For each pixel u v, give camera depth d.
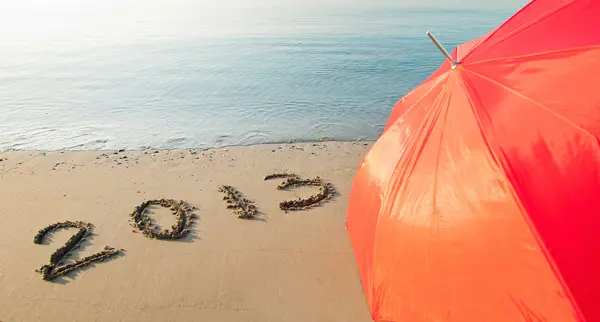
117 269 5.08
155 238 5.67
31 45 22.22
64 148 9.05
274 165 7.92
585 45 3.44
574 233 2.79
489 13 34.66
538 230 2.90
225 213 6.28
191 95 12.75
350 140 9.27
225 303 4.52
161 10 47.16
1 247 5.52
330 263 5.14
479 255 3.15
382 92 12.77
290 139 9.34
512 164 3.21
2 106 11.98
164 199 6.66
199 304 4.52
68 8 52.12
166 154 8.55
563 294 2.73
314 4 50.88
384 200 4.00
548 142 3.14
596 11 3.68
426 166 3.78
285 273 4.97
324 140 9.29
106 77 15.09
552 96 3.33
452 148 3.66
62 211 6.39
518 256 2.96
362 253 4.27
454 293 3.26
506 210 3.09
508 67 3.87
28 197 6.82
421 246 3.51
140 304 4.54
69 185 7.23
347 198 6.66
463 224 3.30
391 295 3.70
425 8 40.47
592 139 2.96
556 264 2.79
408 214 3.69
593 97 3.14
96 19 36.72
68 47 21.47
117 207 6.47
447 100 4.07
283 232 5.78
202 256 5.30
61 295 4.68
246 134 9.67
